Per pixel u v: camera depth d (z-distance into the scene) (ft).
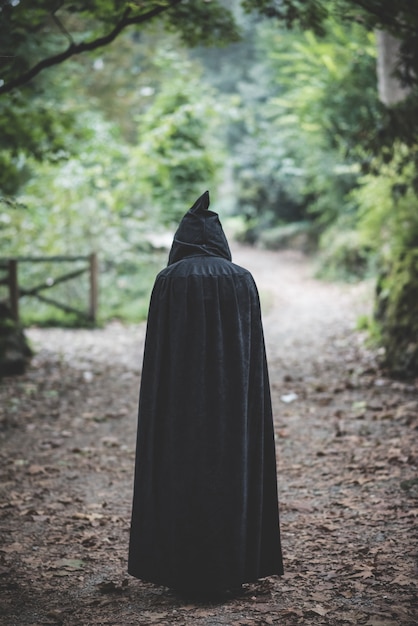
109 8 22.38
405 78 26.07
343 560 13.57
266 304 51.52
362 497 17.01
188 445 11.55
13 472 20.02
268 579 12.92
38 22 23.53
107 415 26.13
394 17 21.75
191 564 11.60
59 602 12.35
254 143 96.78
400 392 26.86
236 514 11.64
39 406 27.25
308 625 10.94
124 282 53.16
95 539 15.40
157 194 56.85
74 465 20.74
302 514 16.30
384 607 11.45
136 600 12.30
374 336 34.71
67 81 42.32
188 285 11.68
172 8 24.58
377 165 31.12
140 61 77.25
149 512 11.84
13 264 42.60
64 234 51.16
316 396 27.37
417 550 13.71
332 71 56.03
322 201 71.05
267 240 92.53
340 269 63.46
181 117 54.24
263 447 12.05
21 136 30.04
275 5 24.82
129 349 38.58
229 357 11.72
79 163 50.93
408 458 19.26
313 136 63.77
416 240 41.32
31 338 41.04
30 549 14.88
